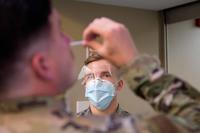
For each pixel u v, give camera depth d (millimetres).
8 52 529
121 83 2207
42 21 548
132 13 3711
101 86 2158
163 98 650
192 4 3584
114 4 3555
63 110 562
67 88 587
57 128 533
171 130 560
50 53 557
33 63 539
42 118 537
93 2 3455
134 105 3516
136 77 646
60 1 3289
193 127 577
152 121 565
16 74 534
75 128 537
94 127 542
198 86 3965
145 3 3531
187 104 641
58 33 580
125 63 648
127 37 658
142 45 3764
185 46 3947
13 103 537
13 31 528
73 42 650
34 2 542
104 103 2164
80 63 3064
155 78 645
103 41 653
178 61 3914
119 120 560
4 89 535
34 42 540
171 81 659
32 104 542
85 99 3104
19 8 531
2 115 539
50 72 555
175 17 3785
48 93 558
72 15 3344
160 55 3877
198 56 3998
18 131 524
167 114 625
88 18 3430
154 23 3859
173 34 3891
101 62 2166
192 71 3973
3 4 530
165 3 3551
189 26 3947
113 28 648
